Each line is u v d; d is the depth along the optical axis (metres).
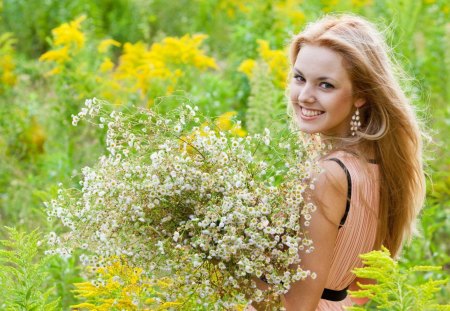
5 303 3.82
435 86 8.70
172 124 3.42
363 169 3.31
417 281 5.11
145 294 3.41
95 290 3.62
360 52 3.27
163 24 12.78
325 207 3.17
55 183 6.82
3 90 9.01
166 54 8.09
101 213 3.14
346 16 3.51
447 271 6.16
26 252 3.74
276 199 3.11
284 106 6.95
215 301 3.17
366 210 3.30
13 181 7.16
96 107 3.30
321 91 3.29
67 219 3.21
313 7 10.72
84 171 3.30
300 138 3.49
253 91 6.50
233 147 3.19
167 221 3.16
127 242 3.13
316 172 3.19
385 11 9.98
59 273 4.88
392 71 3.54
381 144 3.43
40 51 11.95
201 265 3.13
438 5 10.23
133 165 3.21
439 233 6.52
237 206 3.02
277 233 3.13
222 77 9.22
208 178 3.08
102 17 12.93
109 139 3.26
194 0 12.94
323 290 3.38
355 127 3.35
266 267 3.07
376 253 2.94
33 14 11.97
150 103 7.69
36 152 8.16
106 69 7.95
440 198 6.55
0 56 9.22
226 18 12.62
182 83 7.96
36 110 8.28
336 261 3.30
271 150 3.63
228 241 2.98
